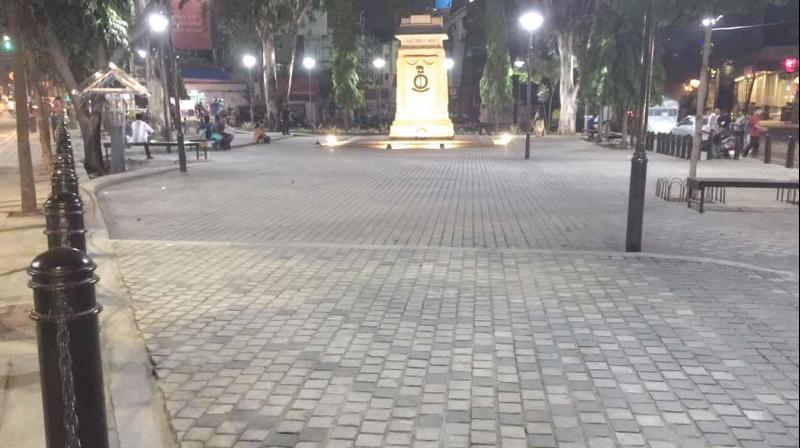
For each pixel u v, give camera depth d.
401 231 10.68
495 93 46.50
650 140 30.19
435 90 33.44
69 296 2.71
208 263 8.37
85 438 2.84
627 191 15.57
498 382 4.82
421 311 6.45
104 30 16.28
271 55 47.16
